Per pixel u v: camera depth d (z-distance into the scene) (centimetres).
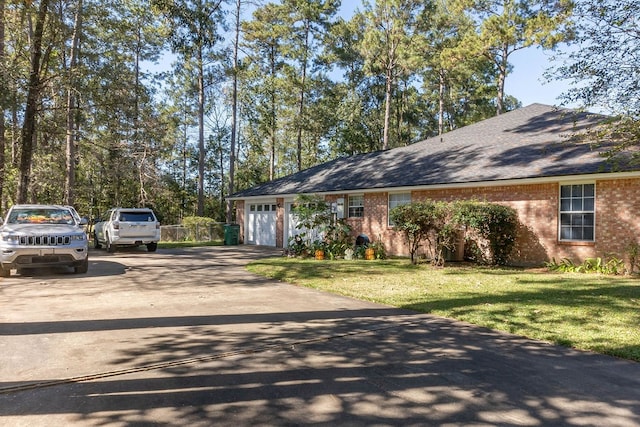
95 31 1873
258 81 4044
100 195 3080
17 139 1850
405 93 4709
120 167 2348
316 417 331
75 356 461
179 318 634
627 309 686
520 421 326
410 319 644
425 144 1981
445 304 733
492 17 2789
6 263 959
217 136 4938
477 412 341
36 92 1534
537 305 718
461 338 545
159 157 2722
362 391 380
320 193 1903
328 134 4650
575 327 583
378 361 458
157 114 2578
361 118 4372
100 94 1772
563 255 1206
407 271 1178
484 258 1335
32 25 1772
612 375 420
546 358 469
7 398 357
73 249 1020
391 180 1647
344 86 4462
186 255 1653
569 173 1130
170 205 4034
